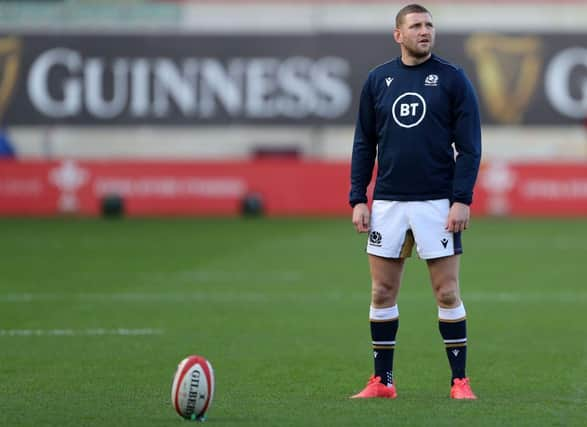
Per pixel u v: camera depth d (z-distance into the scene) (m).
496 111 128.88
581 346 41.09
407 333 44.16
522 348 40.62
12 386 32.72
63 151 133.88
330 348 40.56
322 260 72.94
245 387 32.78
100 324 46.38
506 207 111.81
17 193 113.50
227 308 51.44
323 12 133.00
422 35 29.14
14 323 46.53
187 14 132.88
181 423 26.33
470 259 73.94
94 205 113.25
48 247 81.25
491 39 128.50
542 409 28.83
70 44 131.50
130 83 131.75
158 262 71.50
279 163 113.56
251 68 131.00
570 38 127.88
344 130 133.38
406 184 29.69
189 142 135.00
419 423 26.75
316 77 130.62
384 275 30.38
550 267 69.19
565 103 128.25
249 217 110.19
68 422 27.00
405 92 29.58
